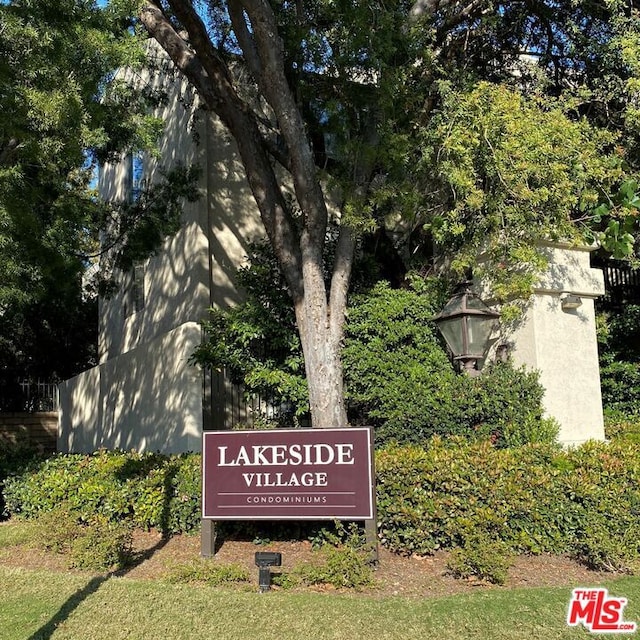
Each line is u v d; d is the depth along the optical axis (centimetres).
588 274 1002
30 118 841
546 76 1188
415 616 535
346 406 973
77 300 1798
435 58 1041
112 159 1206
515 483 704
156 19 1039
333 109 949
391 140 895
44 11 805
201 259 1349
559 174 852
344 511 673
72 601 589
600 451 768
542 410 879
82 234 1106
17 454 1071
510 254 870
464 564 627
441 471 707
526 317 955
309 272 899
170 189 1242
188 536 796
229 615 547
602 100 1098
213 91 989
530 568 662
